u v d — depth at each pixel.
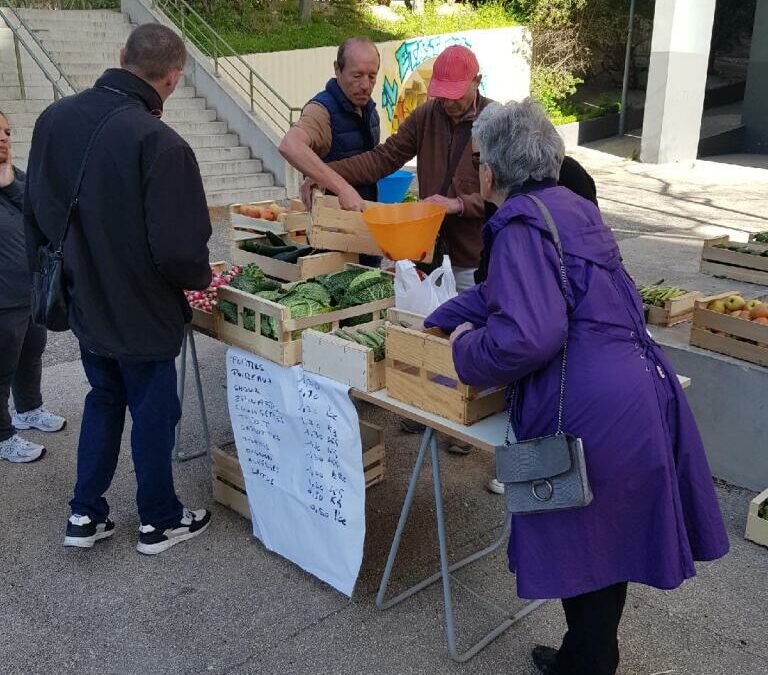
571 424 1.91
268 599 2.81
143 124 2.57
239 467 3.29
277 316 2.72
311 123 3.62
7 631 2.64
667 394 2.01
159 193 2.56
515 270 1.85
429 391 2.35
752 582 2.90
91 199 2.60
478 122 2.07
